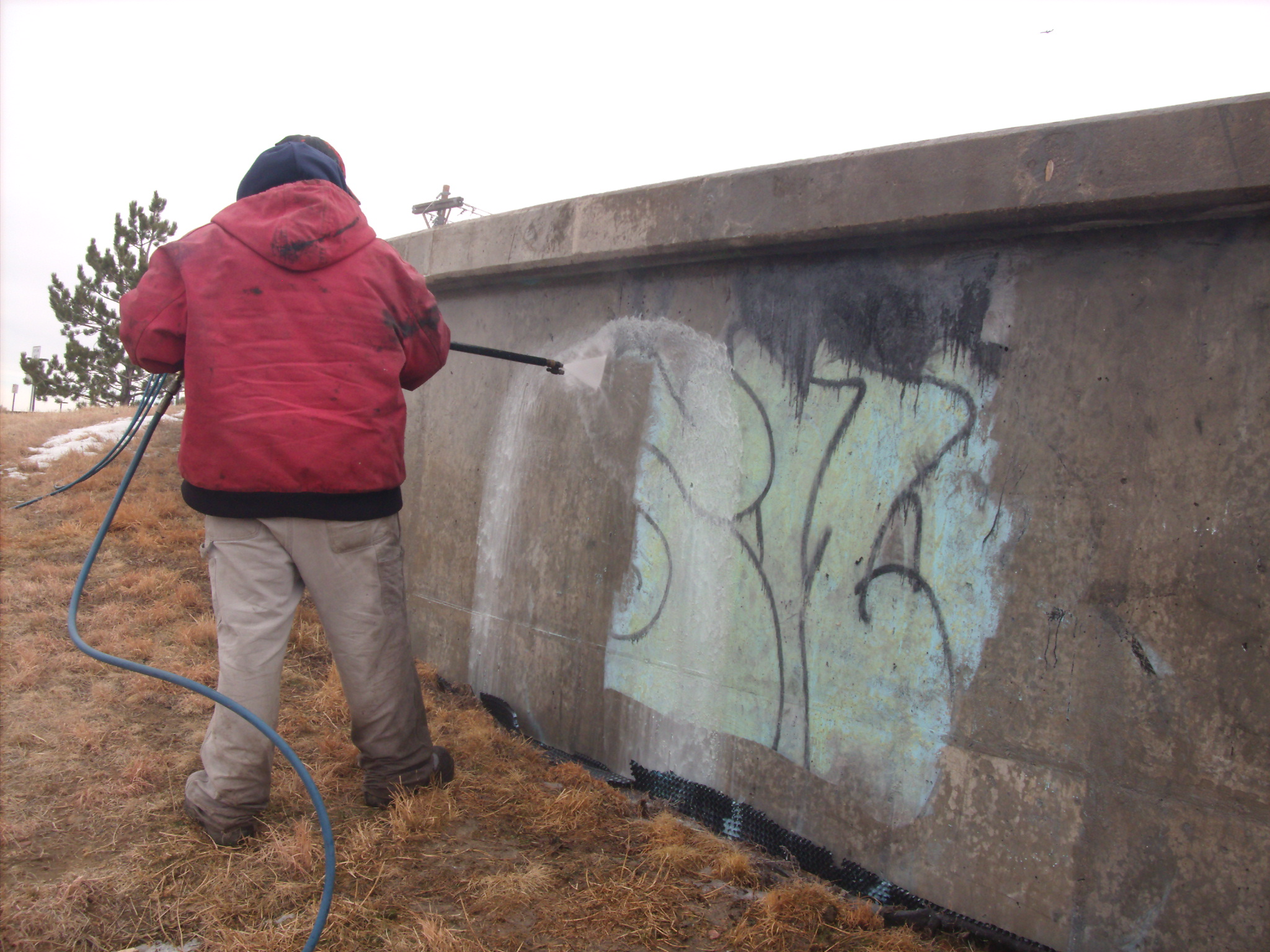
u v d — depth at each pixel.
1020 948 2.10
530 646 3.55
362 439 2.37
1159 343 2.01
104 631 3.72
